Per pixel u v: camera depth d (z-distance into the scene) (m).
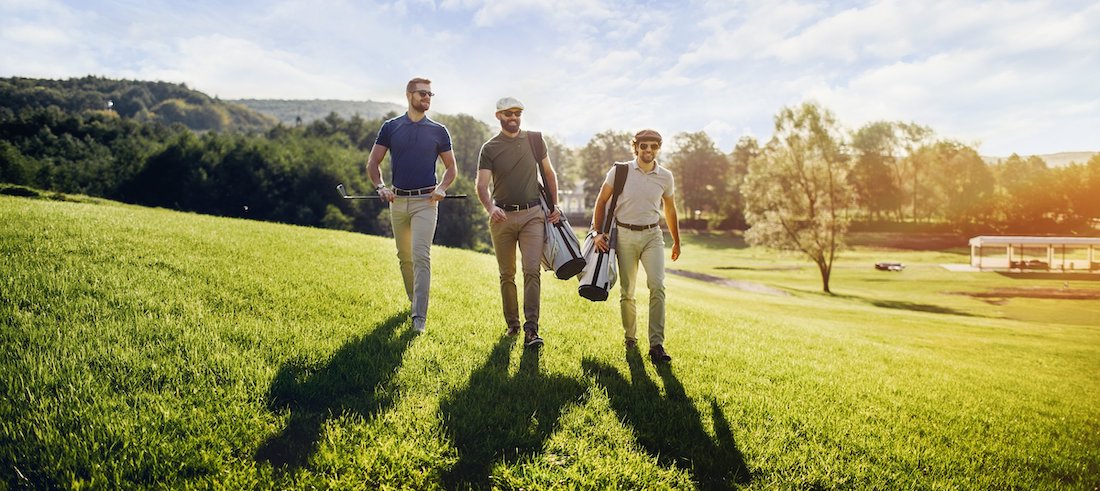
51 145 91.06
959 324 21.45
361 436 3.11
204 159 72.50
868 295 40.78
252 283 5.95
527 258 5.12
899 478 3.38
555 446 3.24
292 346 4.28
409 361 4.25
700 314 9.45
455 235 62.84
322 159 70.19
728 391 4.52
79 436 2.84
